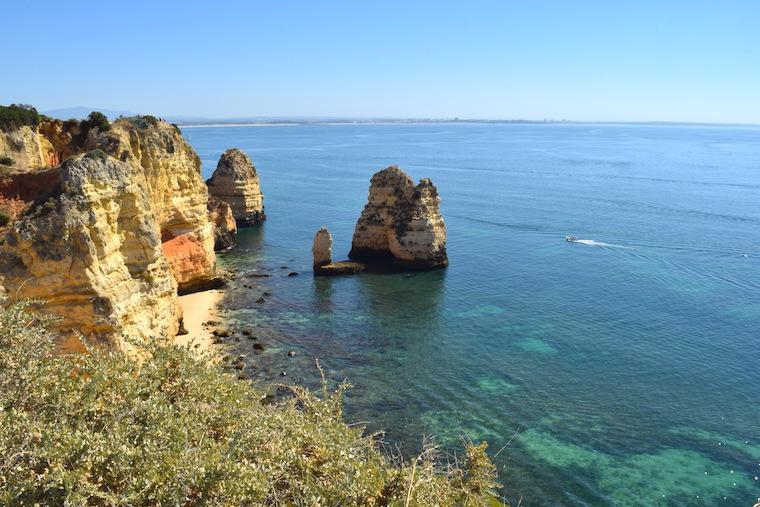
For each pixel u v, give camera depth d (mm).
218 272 57812
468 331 44406
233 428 11266
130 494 8359
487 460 13539
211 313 47375
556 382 35688
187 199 52656
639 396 34000
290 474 10141
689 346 41031
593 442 29359
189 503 9055
